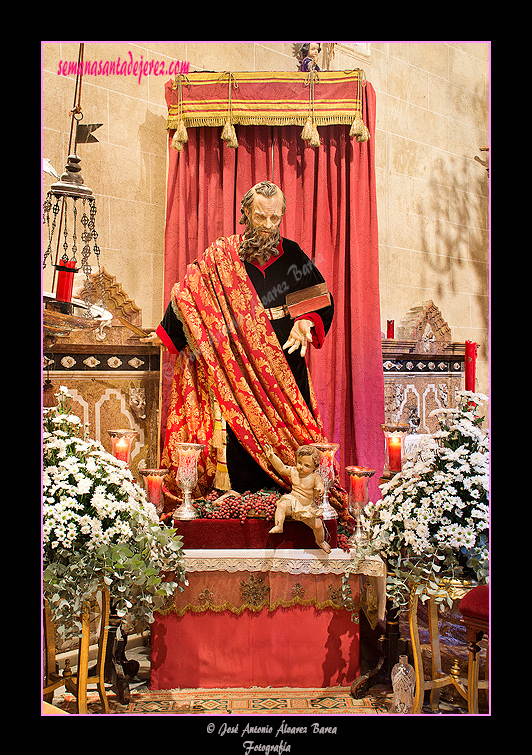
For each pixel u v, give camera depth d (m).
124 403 3.50
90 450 2.63
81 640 2.31
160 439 3.56
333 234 3.85
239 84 3.62
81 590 2.21
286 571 2.83
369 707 2.62
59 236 3.13
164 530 2.64
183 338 3.32
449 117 4.32
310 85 3.67
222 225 3.71
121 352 3.49
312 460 2.82
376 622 2.87
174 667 2.81
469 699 2.41
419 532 2.41
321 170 3.79
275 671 2.84
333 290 3.84
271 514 2.88
